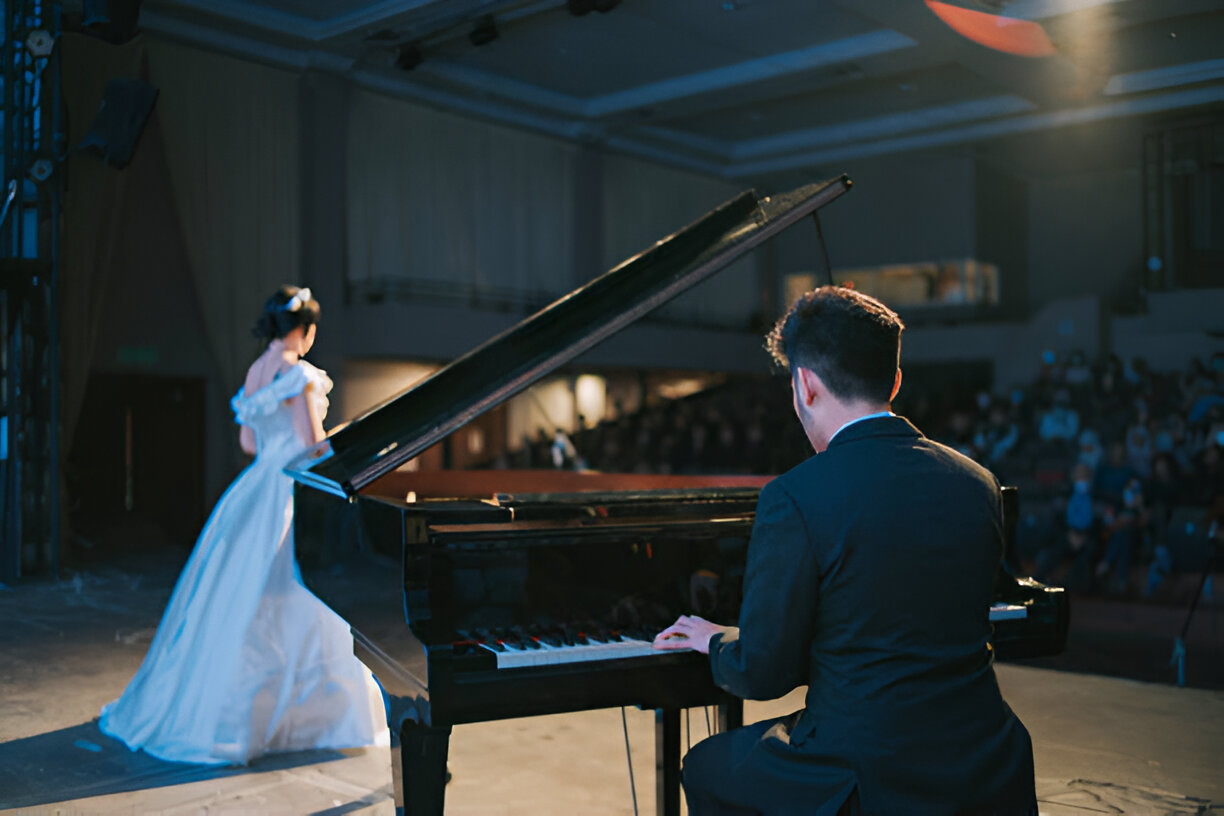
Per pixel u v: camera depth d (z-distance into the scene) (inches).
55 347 291.7
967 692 54.4
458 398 78.5
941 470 57.1
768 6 362.0
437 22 364.8
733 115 511.5
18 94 294.8
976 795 53.1
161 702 122.0
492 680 63.3
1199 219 471.5
